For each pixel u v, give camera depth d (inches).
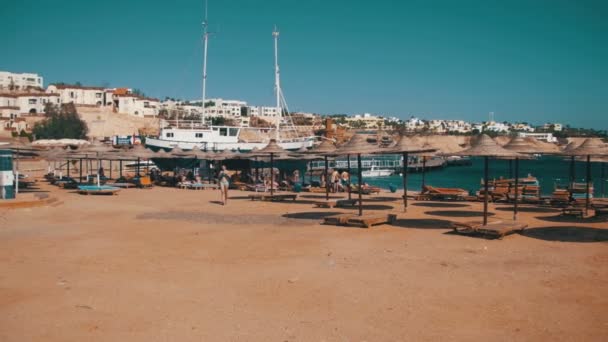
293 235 602.9
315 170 2460.6
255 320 296.0
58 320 297.4
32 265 446.9
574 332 268.5
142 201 1063.0
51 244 553.0
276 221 733.9
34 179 1872.5
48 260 468.1
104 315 306.2
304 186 1476.4
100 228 673.6
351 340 263.0
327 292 351.6
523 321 287.3
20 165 2615.7
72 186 1473.9
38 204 896.9
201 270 422.9
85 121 4921.3
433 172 3902.6
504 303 320.8
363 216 681.0
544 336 263.9
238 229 658.8
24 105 4990.2
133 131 5108.3
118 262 457.4
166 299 339.0
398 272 405.7
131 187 1561.3
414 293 346.0
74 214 826.8
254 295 346.6
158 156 1557.6
